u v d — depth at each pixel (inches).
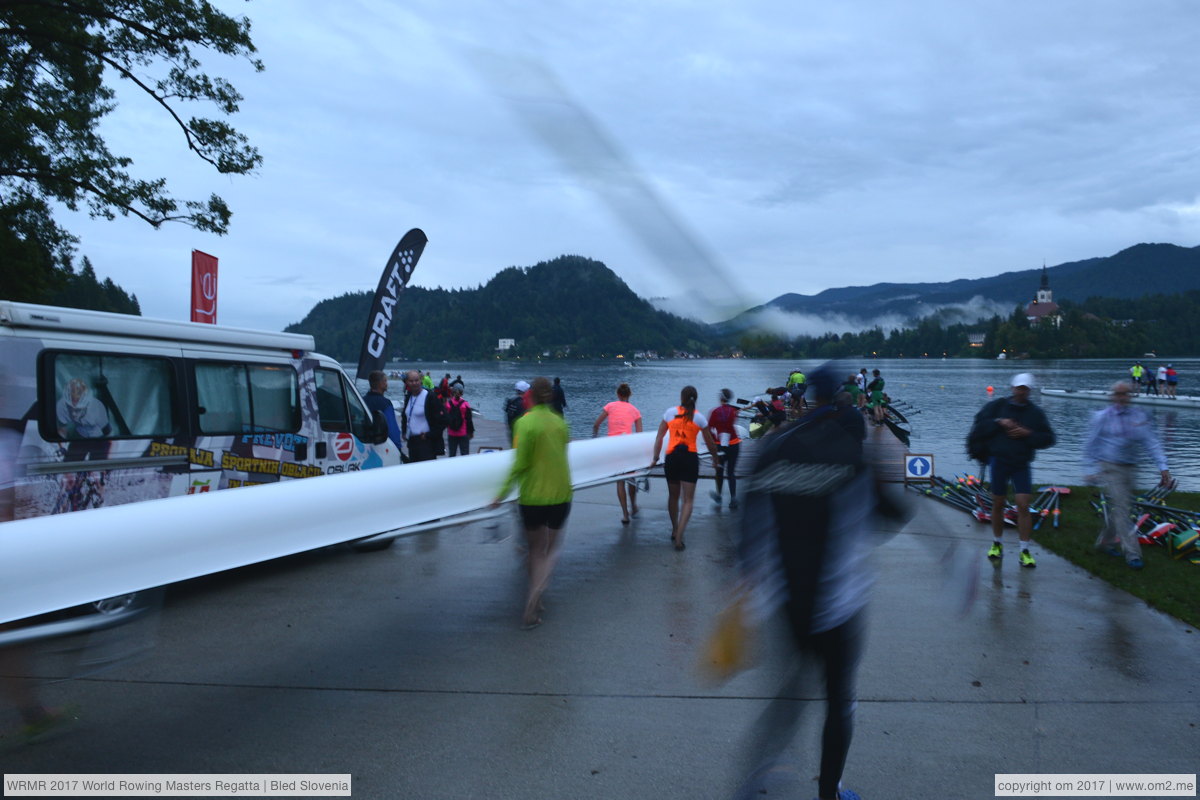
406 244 552.7
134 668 189.5
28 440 213.3
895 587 259.1
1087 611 234.8
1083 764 144.5
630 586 261.7
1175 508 352.5
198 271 414.6
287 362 303.3
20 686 153.4
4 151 529.7
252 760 144.9
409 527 223.0
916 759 146.0
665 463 316.8
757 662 185.2
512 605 241.9
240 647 204.8
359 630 218.5
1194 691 176.9
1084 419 1179.9
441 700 171.3
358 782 137.1
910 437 914.1
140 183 575.5
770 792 133.3
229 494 180.1
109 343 236.8
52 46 550.9
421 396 434.3
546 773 140.3
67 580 144.2
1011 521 351.9
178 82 575.5
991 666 191.3
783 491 118.5
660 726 158.7
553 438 223.0
